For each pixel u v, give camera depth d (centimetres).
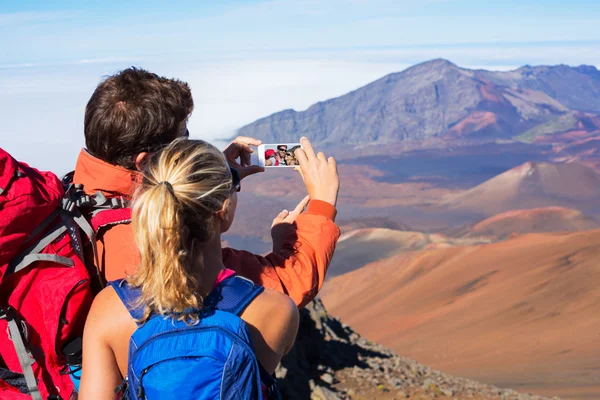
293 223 163
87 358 140
